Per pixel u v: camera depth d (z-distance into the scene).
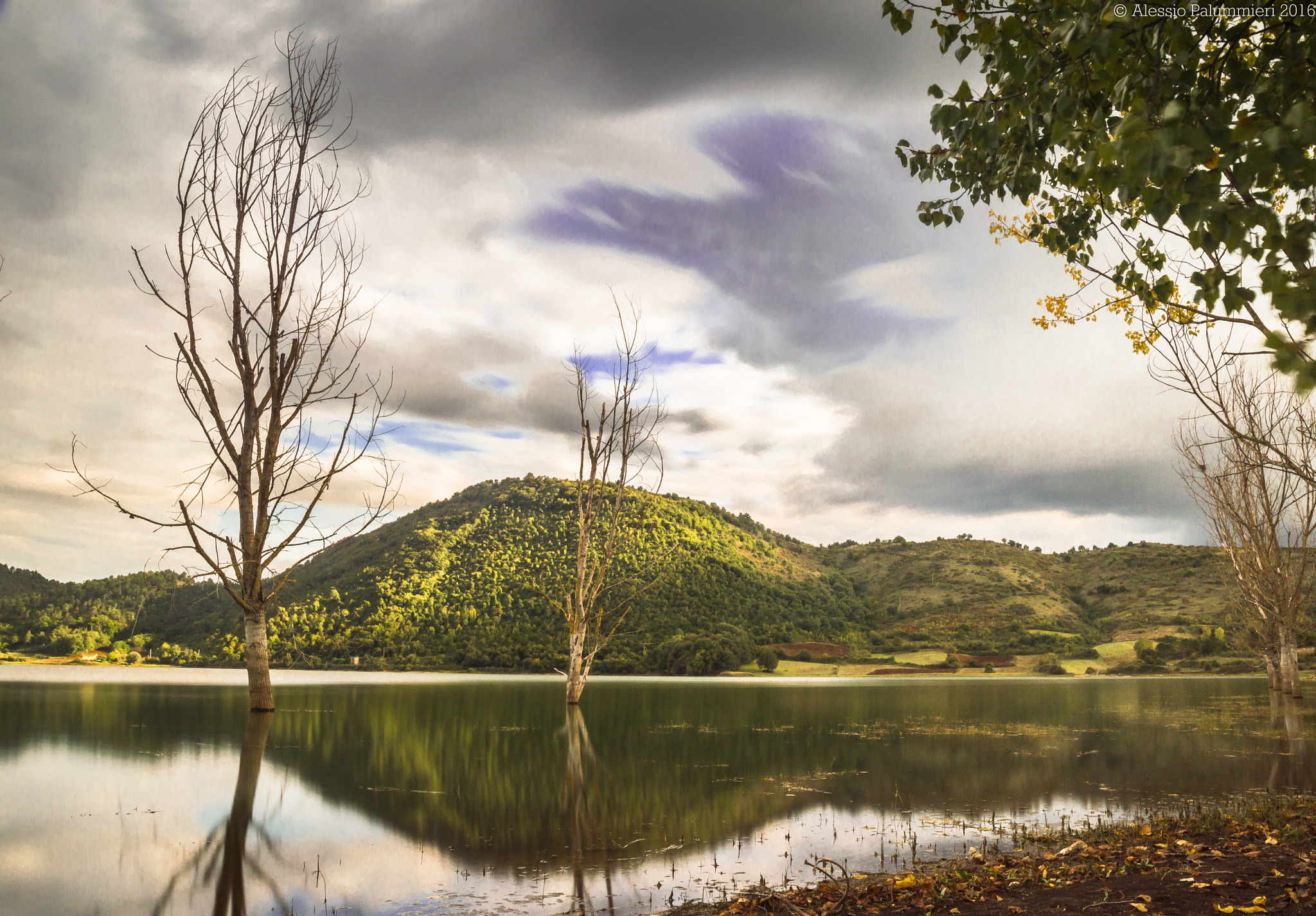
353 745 16.06
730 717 26.55
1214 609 112.75
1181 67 3.82
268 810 10.17
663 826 10.30
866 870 8.34
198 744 15.02
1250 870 6.72
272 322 19.22
